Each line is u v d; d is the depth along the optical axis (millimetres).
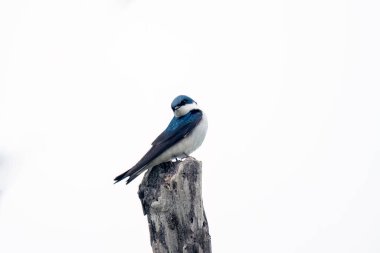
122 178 11883
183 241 10133
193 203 10148
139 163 12258
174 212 10125
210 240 10359
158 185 10328
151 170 10602
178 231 10148
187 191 10094
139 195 10492
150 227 10352
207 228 10359
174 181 10094
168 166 10516
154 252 10258
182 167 10125
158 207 10133
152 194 10305
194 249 10117
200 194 10266
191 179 10156
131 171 12000
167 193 10141
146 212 10430
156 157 12656
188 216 10125
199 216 10219
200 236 10188
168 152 12930
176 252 10156
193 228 10133
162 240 10195
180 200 10094
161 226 10188
